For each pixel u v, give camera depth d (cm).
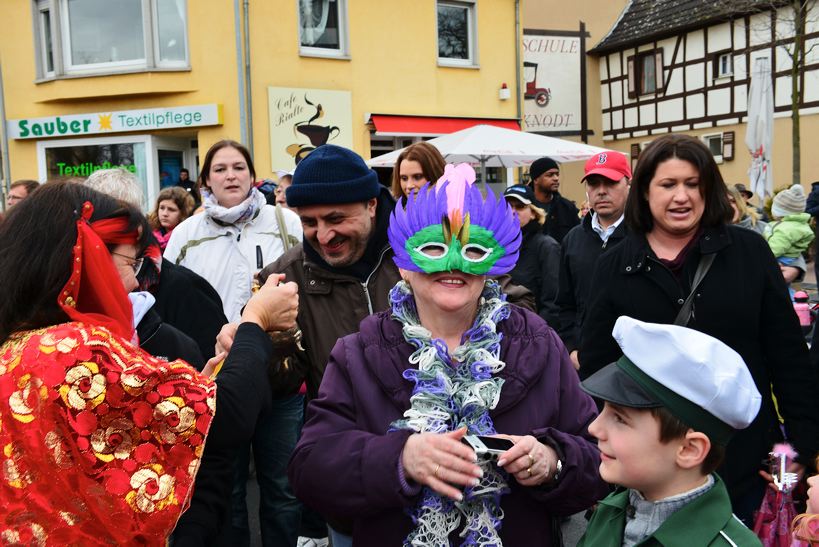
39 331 157
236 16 1330
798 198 581
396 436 175
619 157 412
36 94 1418
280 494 337
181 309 320
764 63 1354
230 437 176
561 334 435
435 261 180
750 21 2000
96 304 166
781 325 266
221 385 178
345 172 258
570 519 443
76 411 148
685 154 263
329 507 181
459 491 169
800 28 1628
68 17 1388
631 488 172
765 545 243
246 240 418
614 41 2377
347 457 178
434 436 168
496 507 179
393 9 1482
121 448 153
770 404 273
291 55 1384
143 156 1395
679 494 164
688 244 272
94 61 1399
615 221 418
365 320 200
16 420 147
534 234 496
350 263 268
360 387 189
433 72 1537
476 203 183
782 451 251
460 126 1566
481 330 187
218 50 1342
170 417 157
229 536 213
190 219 429
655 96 2295
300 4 1400
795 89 1602
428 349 183
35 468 146
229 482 209
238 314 412
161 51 1370
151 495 153
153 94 1370
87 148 1422
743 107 2044
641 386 161
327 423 191
